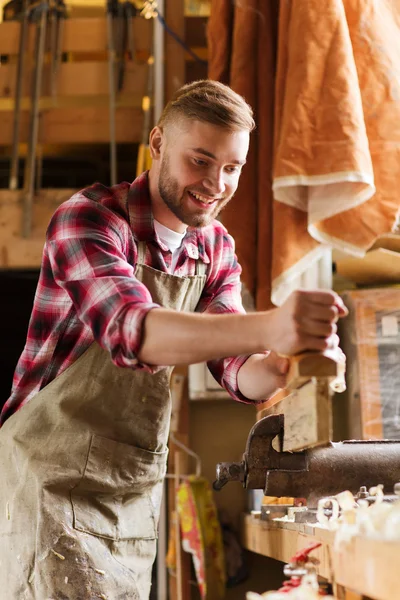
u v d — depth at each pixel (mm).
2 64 3723
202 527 2830
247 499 3027
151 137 1611
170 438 3096
